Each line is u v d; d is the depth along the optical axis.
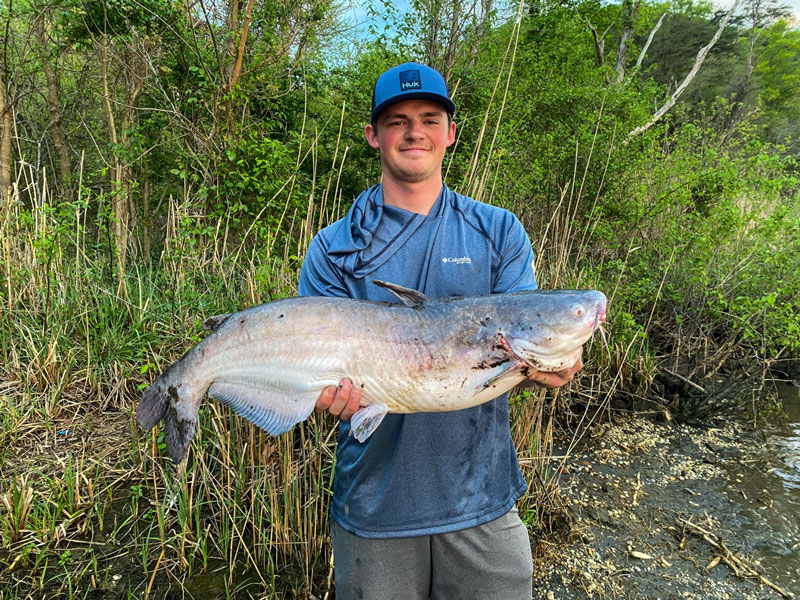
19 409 4.46
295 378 2.08
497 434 2.25
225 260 5.29
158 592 3.12
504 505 2.23
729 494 4.35
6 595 2.99
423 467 2.11
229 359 2.13
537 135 8.17
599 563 3.60
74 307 5.43
